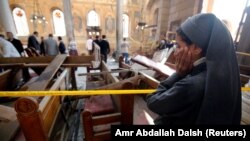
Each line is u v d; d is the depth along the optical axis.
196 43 0.57
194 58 0.61
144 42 10.68
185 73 0.66
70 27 7.67
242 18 4.02
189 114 0.59
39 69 3.26
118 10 7.84
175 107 0.60
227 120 0.54
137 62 3.06
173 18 8.12
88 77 3.36
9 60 3.36
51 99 1.49
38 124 1.06
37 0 11.14
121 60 3.59
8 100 2.12
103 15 12.78
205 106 0.53
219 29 0.55
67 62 3.62
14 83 2.77
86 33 12.61
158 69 2.33
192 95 0.55
